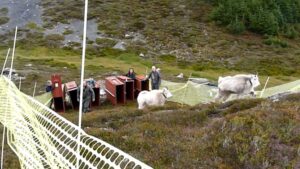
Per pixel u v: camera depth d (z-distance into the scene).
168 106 15.76
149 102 19.59
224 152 9.87
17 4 71.06
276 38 65.56
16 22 64.12
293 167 8.84
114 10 69.50
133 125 12.72
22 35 59.19
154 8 72.50
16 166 10.70
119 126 13.62
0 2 72.25
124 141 11.05
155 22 66.69
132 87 25.25
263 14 70.69
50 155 6.96
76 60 48.22
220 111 14.41
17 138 8.66
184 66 51.44
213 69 50.97
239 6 72.19
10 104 9.49
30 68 37.31
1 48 54.50
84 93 21.62
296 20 79.56
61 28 62.22
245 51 59.38
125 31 62.47
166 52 56.59
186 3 75.94
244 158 9.41
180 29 64.88
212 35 64.19
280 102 13.37
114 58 52.97
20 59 43.59
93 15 66.94
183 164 9.46
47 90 24.31
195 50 57.78
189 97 24.62
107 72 36.56
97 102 24.08
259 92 23.52
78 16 66.38
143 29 63.66
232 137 10.34
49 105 23.12
